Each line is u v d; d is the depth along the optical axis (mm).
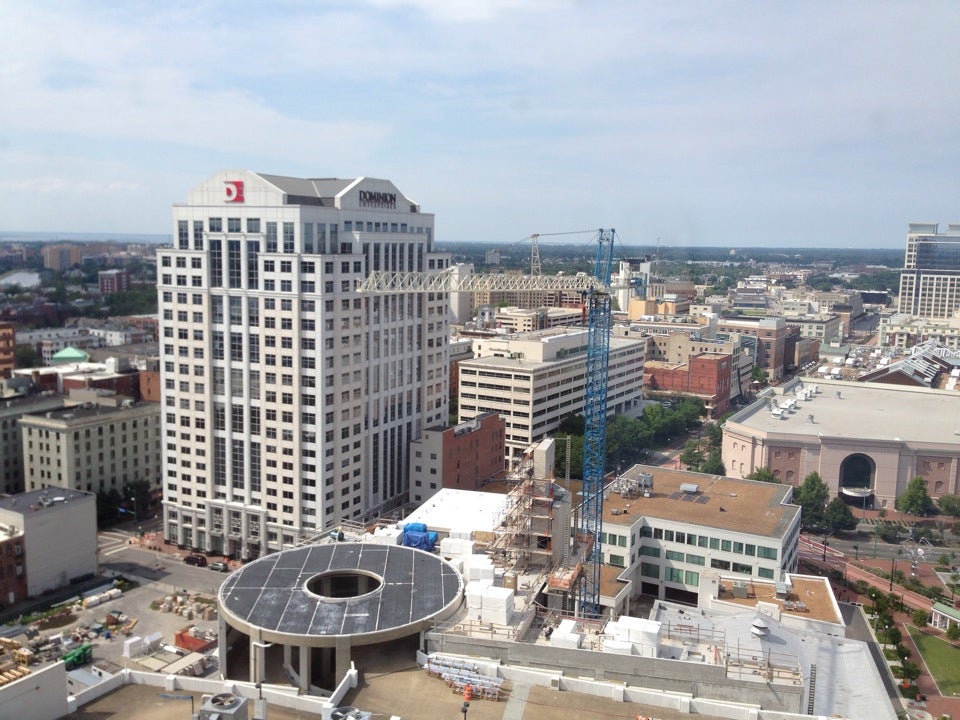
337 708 80938
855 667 117438
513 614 102250
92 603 179875
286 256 191125
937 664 163000
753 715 82812
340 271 195750
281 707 84125
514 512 128625
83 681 137125
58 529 187875
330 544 119875
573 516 158750
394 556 115812
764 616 128375
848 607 190250
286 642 91188
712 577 146750
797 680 88250
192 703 84375
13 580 179125
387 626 93688
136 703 84812
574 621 100375
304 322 192625
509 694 86875
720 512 186750
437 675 90312
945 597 197500
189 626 170625
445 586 105875
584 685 87812
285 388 196500
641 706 85562
